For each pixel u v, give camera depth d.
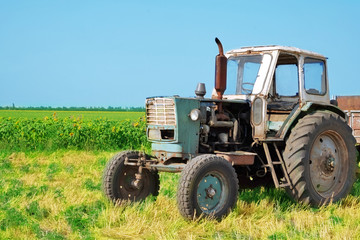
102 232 5.16
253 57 6.79
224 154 6.14
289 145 6.52
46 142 14.43
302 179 6.41
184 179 5.56
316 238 4.93
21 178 8.75
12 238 4.96
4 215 5.75
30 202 6.37
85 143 14.59
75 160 11.70
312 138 6.54
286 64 7.16
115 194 6.55
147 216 5.80
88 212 5.97
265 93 6.40
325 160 6.95
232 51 7.09
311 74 7.07
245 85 6.81
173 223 5.45
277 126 6.81
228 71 7.07
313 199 6.62
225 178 5.88
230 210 5.93
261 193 7.23
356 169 7.34
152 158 6.84
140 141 15.66
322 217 5.99
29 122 17.33
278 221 5.83
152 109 6.45
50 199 6.57
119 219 5.63
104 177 6.57
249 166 6.98
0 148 14.04
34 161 11.50
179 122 6.08
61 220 5.64
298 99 6.97
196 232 5.25
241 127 6.79
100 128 15.19
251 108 6.49
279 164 6.78
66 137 14.50
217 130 6.55
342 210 6.45
